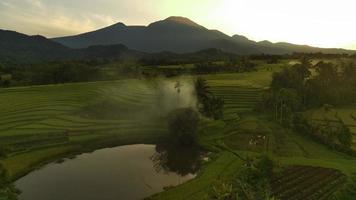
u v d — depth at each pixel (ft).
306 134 401.08
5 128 364.17
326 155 337.52
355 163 307.58
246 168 264.93
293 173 273.33
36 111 435.94
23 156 310.65
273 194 231.50
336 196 214.48
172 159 342.85
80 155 341.82
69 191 258.57
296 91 548.72
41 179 279.08
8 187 201.98
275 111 476.95
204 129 412.16
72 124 405.59
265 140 378.32
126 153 356.59
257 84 650.84
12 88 581.53
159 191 265.75
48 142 348.59
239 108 510.58
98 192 259.39
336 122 444.14
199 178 275.39
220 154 342.03
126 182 281.33
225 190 199.52
